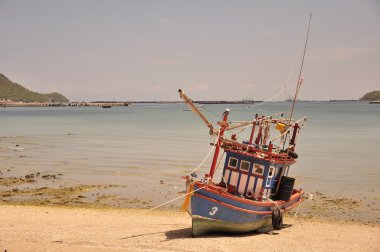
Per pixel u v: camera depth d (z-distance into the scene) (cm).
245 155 1961
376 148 5072
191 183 1773
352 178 3303
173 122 10531
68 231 1903
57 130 7850
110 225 2033
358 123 9956
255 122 2038
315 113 16275
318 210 2456
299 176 3394
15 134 6938
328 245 1791
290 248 1731
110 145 5309
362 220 2256
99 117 13838
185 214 2302
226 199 1797
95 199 2594
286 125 2162
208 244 1744
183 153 4609
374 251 1711
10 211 2255
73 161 3994
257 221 1931
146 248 1681
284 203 2102
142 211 2344
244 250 1680
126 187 2919
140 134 6944
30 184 2981
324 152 4756
